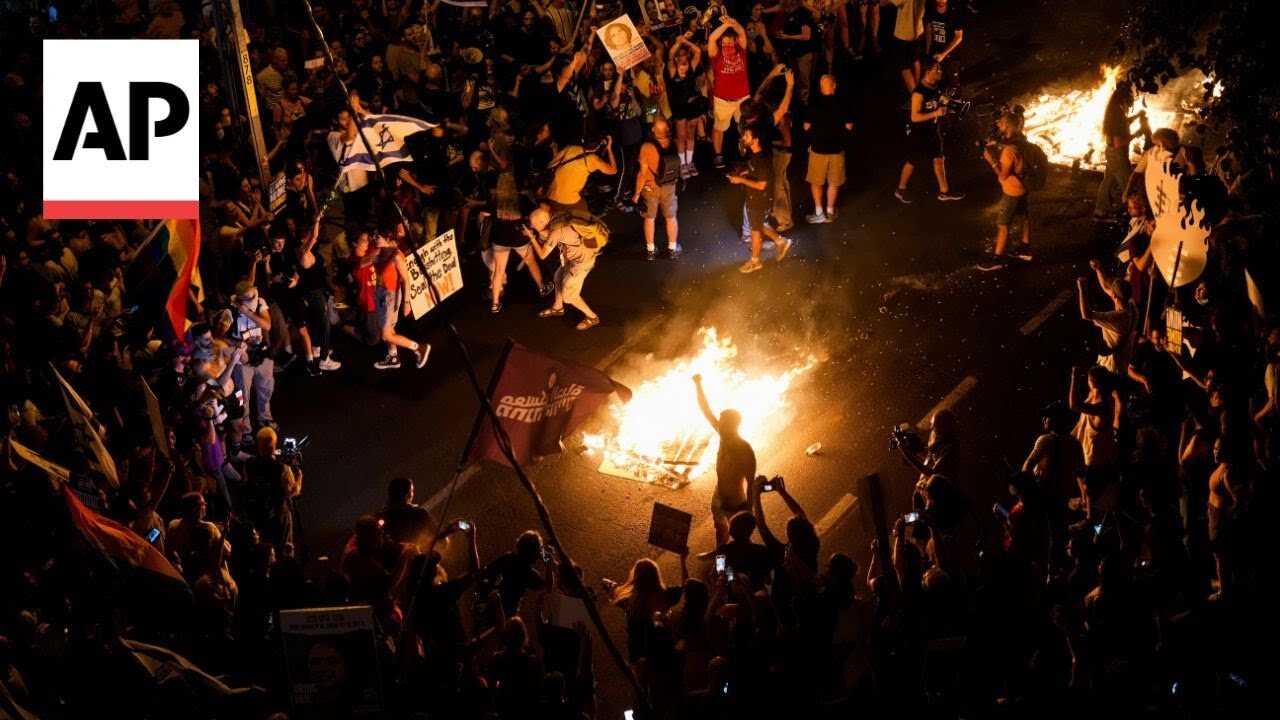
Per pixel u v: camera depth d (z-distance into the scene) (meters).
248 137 17.47
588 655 9.17
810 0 20.28
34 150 15.54
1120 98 16.36
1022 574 9.52
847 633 9.20
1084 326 15.17
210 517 12.39
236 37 15.64
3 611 9.51
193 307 13.58
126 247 14.81
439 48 20.53
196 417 12.14
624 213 18.58
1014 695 8.88
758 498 10.52
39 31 18.91
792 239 17.62
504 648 8.75
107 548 9.15
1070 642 9.34
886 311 15.84
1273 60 11.87
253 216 15.45
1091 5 23.55
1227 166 12.77
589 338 15.79
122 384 12.33
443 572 10.02
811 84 20.73
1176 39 12.76
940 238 17.31
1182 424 11.65
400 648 9.35
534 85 19.55
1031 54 22.02
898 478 13.16
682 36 18.84
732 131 20.36
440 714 8.88
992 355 14.86
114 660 8.91
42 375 12.05
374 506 13.21
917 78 19.89
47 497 10.46
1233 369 11.05
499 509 13.05
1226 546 9.46
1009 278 16.25
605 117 18.81
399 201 16.09
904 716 8.42
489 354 15.58
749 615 8.95
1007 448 13.40
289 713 8.53
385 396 14.91
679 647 9.38
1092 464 11.70
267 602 9.56
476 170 17.02
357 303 15.09
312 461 13.90
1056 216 17.52
